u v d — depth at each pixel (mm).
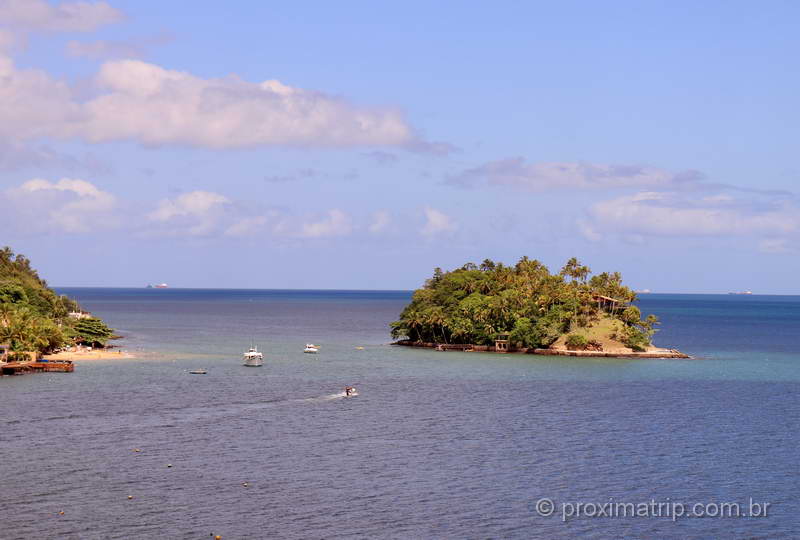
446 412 127250
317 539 69000
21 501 76688
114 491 80312
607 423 119062
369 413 125375
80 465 89562
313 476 86750
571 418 122938
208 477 85688
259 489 81812
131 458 93062
